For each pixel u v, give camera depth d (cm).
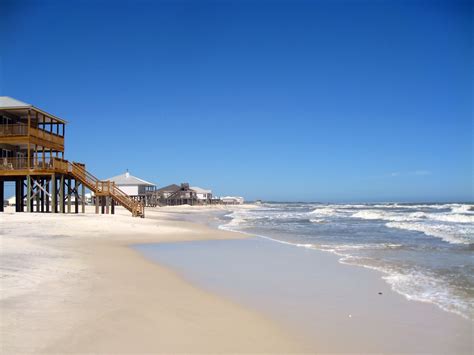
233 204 15725
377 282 943
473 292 843
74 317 593
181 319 627
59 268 974
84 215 2861
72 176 3197
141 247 1600
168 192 10512
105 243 1642
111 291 777
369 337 575
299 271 1093
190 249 1563
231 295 815
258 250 1538
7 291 720
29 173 2872
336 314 687
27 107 2812
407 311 705
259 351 511
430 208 7519
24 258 1082
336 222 3456
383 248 1566
